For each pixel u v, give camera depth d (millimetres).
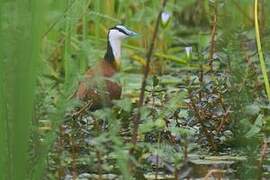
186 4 22641
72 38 15141
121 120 11734
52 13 12312
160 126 10367
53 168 9867
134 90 16078
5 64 7547
